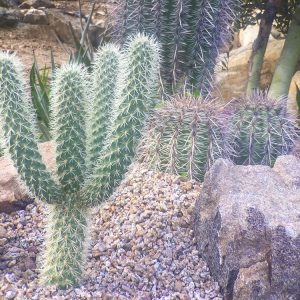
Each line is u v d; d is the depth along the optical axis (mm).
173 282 1617
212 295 1575
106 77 1491
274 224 1524
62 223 1509
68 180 1459
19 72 1419
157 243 1728
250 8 3064
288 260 1444
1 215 1858
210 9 2439
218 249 1575
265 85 3402
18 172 1442
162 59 2490
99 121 1491
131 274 1621
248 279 1487
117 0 2568
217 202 1685
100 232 1774
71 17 4785
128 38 2486
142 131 1483
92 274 1609
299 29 3037
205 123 2035
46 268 1546
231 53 3559
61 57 4340
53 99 1441
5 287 1531
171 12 2449
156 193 1902
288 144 2297
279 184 1726
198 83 2537
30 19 4770
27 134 1414
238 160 2260
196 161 2062
